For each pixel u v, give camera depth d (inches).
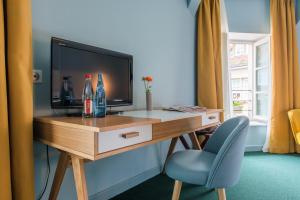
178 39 99.3
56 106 48.1
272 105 119.4
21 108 42.1
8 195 40.5
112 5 68.9
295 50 119.5
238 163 48.1
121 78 65.6
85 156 36.6
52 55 47.1
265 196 70.1
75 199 60.0
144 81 81.0
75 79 51.9
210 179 45.8
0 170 39.3
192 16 109.4
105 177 68.7
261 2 124.7
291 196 70.1
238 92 145.6
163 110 76.2
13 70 41.6
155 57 86.4
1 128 39.3
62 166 46.3
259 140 127.0
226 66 116.9
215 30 111.7
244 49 144.8
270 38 123.6
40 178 52.5
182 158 57.0
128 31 74.6
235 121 61.2
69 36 57.2
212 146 64.6
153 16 85.1
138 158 81.0
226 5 121.0
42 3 51.6
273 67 118.7
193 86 111.0
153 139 48.3
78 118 47.3
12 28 41.5
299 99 118.4
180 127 58.4
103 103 50.5
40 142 47.6
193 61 110.8
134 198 69.7
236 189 75.0
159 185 79.4
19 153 42.3
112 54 62.2
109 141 37.7
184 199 68.1
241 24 122.7
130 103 69.4
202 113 70.1
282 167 97.0
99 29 65.0
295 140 111.6
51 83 47.1
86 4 61.3
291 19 120.2
